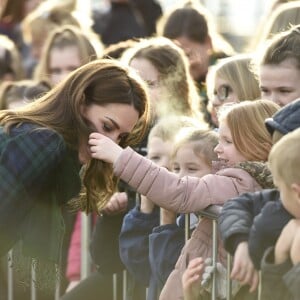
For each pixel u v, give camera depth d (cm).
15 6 2175
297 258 978
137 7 2162
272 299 994
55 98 1128
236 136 1158
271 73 1261
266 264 994
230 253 1048
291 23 1453
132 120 1140
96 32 2119
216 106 1380
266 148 1152
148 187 1144
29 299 1464
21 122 1114
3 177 1095
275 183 998
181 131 1255
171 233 1237
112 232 1390
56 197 1130
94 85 1126
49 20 1950
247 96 1352
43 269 1143
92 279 1438
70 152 1123
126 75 1140
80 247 1546
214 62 1684
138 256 1298
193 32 1664
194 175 1224
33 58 2056
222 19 2988
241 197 1055
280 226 1007
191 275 1141
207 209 1145
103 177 1192
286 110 1069
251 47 1698
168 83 1450
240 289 1103
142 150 1398
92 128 1130
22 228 1127
